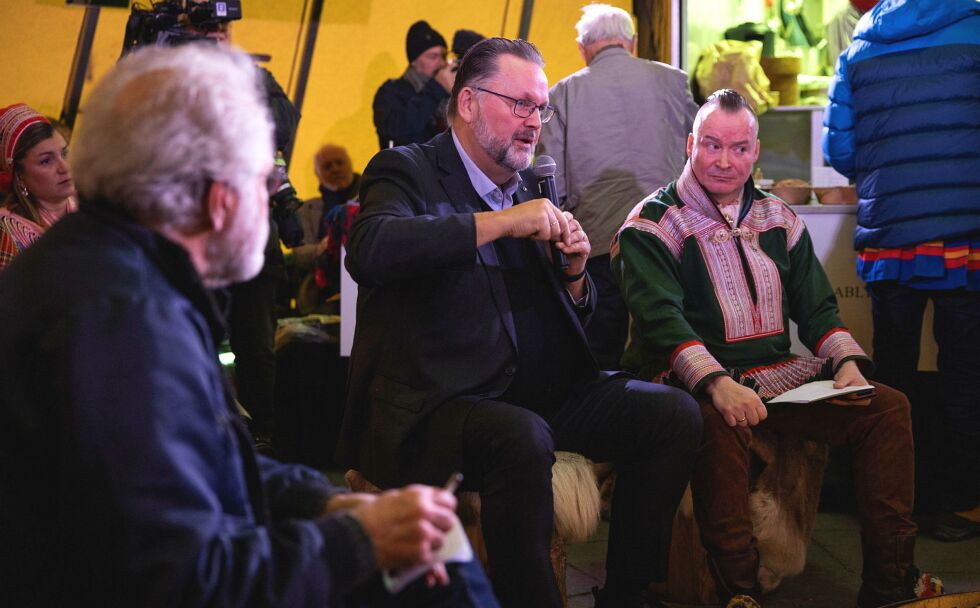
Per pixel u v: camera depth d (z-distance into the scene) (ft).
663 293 9.25
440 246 7.30
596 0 18.31
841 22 16.49
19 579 4.02
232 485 4.24
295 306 15.93
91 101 4.30
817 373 9.39
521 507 7.02
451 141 8.33
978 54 11.21
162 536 3.77
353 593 4.74
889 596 8.90
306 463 14.43
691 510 9.43
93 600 3.93
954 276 11.31
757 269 9.55
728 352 9.46
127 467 3.77
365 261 7.43
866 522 9.02
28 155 8.81
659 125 12.40
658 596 9.67
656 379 9.45
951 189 11.25
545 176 8.71
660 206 9.68
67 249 4.14
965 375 11.52
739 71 14.76
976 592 7.07
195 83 4.21
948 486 11.64
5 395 3.96
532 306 8.16
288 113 12.41
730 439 8.68
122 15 18.66
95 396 3.81
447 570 5.06
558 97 12.52
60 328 3.90
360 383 7.94
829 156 12.37
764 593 9.71
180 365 3.95
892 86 11.46
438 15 18.99
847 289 12.89
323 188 17.08
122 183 4.15
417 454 7.52
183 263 4.19
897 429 8.96
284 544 4.06
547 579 7.03
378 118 15.48
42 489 4.02
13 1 18.49
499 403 7.41
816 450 9.69
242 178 4.27
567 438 8.23
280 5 18.97
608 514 11.35
